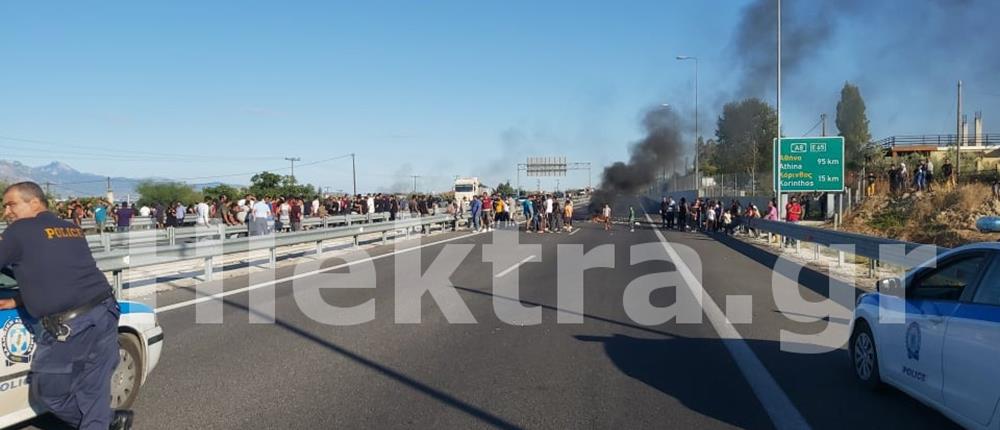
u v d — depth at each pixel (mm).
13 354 5016
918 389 5852
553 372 7504
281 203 31375
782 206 31500
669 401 6480
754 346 8773
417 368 7668
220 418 5984
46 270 4742
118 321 5266
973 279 5441
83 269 4918
